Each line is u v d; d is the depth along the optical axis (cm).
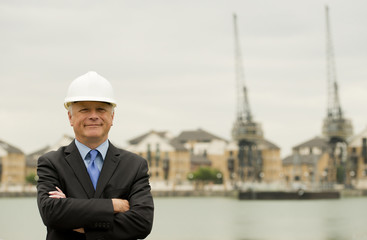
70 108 469
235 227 5316
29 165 16050
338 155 16712
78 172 454
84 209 430
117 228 439
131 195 456
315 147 18800
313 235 4541
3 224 5328
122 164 463
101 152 462
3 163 14688
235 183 14900
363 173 16050
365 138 16112
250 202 11219
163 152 15225
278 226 5425
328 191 12444
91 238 433
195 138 18138
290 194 11988
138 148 15350
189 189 14862
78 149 462
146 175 469
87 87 461
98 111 463
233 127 14275
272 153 17762
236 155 17600
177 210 8325
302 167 18300
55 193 443
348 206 9506
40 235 4228
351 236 4441
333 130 14350
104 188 452
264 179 17488
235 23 14612
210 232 4778
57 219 429
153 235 4494
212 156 17788
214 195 14375
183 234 4575
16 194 13412
